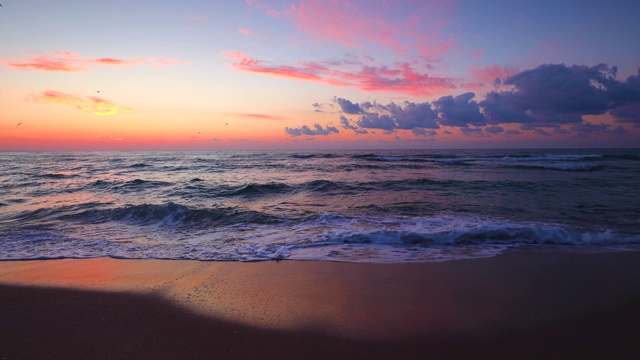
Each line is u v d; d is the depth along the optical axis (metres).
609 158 38.75
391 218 9.63
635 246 6.88
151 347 3.28
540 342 3.35
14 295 4.55
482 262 5.93
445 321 3.79
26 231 8.47
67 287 4.84
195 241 7.54
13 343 3.35
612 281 4.98
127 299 4.42
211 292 4.65
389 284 4.91
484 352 3.18
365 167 29.80
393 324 3.73
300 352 3.20
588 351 3.18
